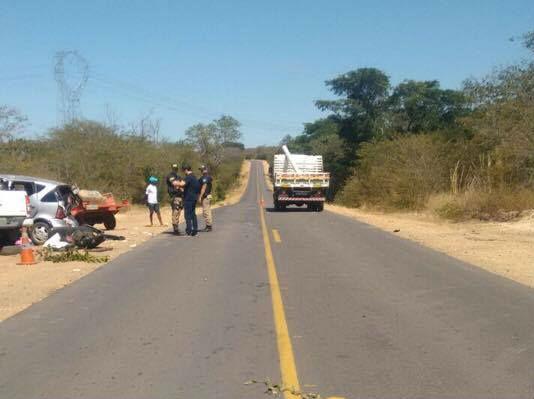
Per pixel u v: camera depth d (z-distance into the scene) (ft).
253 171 491.31
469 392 18.35
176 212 64.44
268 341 23.84
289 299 31.71
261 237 62.13
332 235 64.13
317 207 112.47
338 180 222.89
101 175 117.08
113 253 49.90
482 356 21.93
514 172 86.17
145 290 34.12
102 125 123.75
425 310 29.22
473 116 93.35
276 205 113.19
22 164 93.20
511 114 83.30
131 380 19.42
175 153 157.79
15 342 23.81
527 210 78.64
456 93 206.18
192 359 21.56
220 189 207.31
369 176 129.90
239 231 68.74
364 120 223.92
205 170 69.51
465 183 98.53
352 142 229.25
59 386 18.92
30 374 20.03
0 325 26.48
